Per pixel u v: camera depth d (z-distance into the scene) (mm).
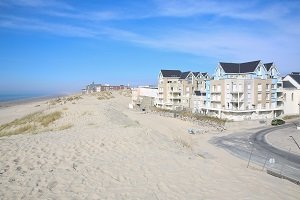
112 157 14961
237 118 61906
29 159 13883
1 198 8984
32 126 36688
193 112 74125
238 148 35281
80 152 15758
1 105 133250
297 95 66938
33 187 10133
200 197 9953
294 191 11781
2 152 15078
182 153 17719
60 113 43375
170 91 87125
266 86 64938
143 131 23062
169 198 9742
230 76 68625
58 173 11891
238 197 10078
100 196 9602
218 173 13047
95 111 42469
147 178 11781
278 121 57125
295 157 29641
